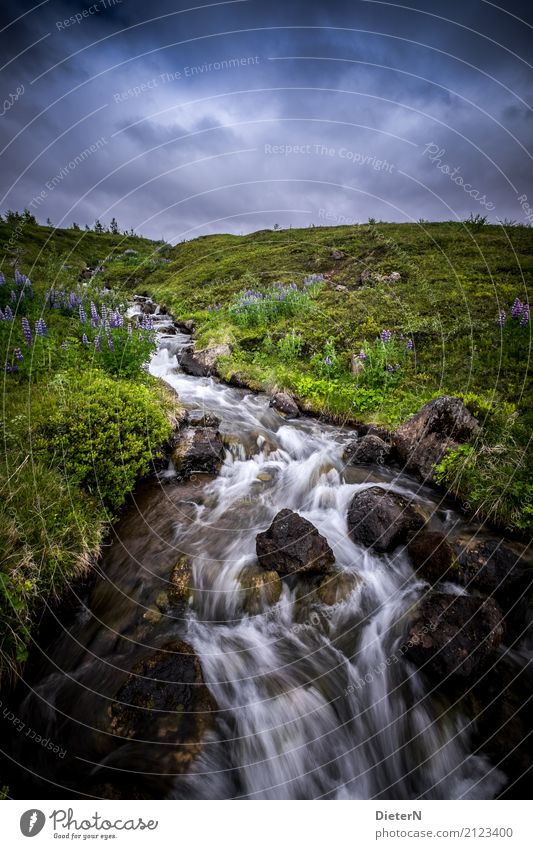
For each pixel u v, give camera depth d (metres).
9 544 3.94
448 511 5.80
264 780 3.08
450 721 3.39
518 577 4.41
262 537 4.81
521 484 5.50
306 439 8.34
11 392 6.76
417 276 16.78
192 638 3.92
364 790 3.20
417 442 6.99
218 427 8.44
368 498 5.58
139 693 3.28
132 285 31.81
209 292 23.17
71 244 39.16
